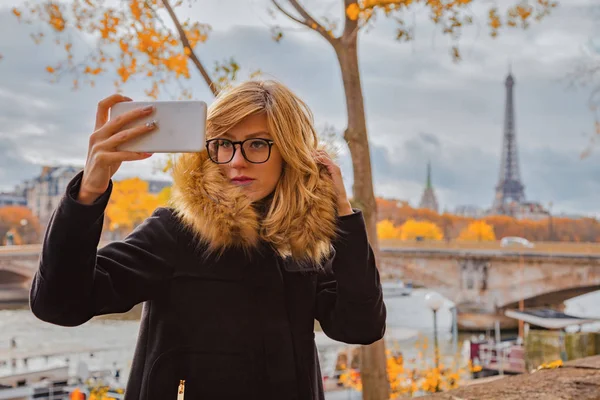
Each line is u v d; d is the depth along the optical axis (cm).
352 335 173
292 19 692
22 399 1727
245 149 160
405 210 8144
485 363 2378
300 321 167
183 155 161
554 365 379
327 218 164
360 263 167
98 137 138
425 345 1508
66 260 136
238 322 157
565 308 5681
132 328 3503
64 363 2478
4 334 3516
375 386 807
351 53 752
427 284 5228
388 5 682
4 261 5044
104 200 138
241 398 156
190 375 155
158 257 156
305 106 172
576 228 8569
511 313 2714
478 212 8956
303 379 165
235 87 165
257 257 161
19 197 8712
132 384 160
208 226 153
